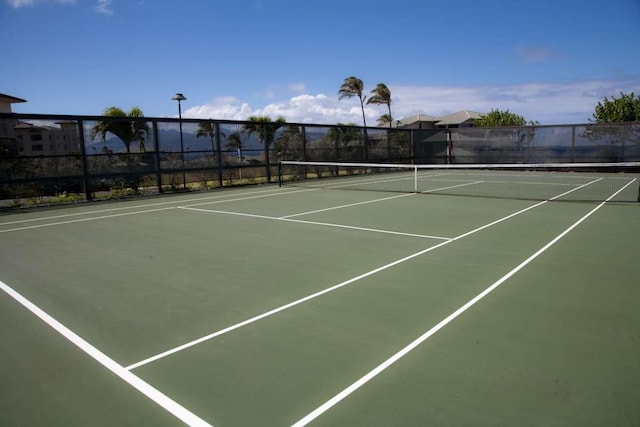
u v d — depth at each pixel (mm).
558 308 5082
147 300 5598
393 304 5285
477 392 3402
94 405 3348
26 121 14891
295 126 23688
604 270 6543
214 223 11109
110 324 4875
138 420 3143
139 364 3965
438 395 3371
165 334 4586
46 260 7703
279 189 19688
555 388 3441
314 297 5570
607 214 11633
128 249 8406
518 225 10227
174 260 7520
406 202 14602
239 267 7004
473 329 4547
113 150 17141
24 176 14961
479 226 10172
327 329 4613
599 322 4684
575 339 4289
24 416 3229
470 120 53188
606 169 26625
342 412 3180
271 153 22688
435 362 3883
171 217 12203
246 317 4980
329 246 8367
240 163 21438
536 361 3873
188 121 19328
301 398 3369
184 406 3295
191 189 19766
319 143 25047
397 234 9375
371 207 13500
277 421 3092
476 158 30891
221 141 20594
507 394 3369
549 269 6633
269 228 10281
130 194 17781
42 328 4816
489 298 5434
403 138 30266
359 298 5504
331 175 25859
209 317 5004
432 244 8398
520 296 5492
